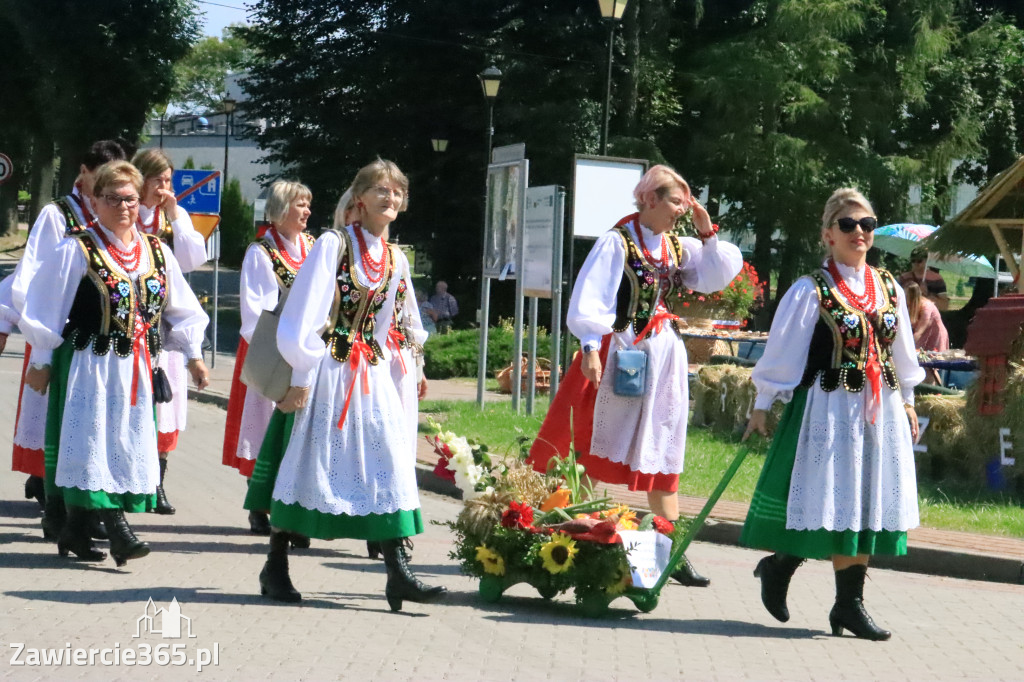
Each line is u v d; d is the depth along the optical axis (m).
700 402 12.34
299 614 5.23
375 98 29.94
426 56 29.39
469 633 5.08
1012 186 13.73
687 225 13.11
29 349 6.69
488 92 20.38
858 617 5.34
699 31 28.78
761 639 5.25
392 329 6.02
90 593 5.46
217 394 15.23
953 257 16.31
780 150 25.77
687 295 14.88
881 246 20.36
